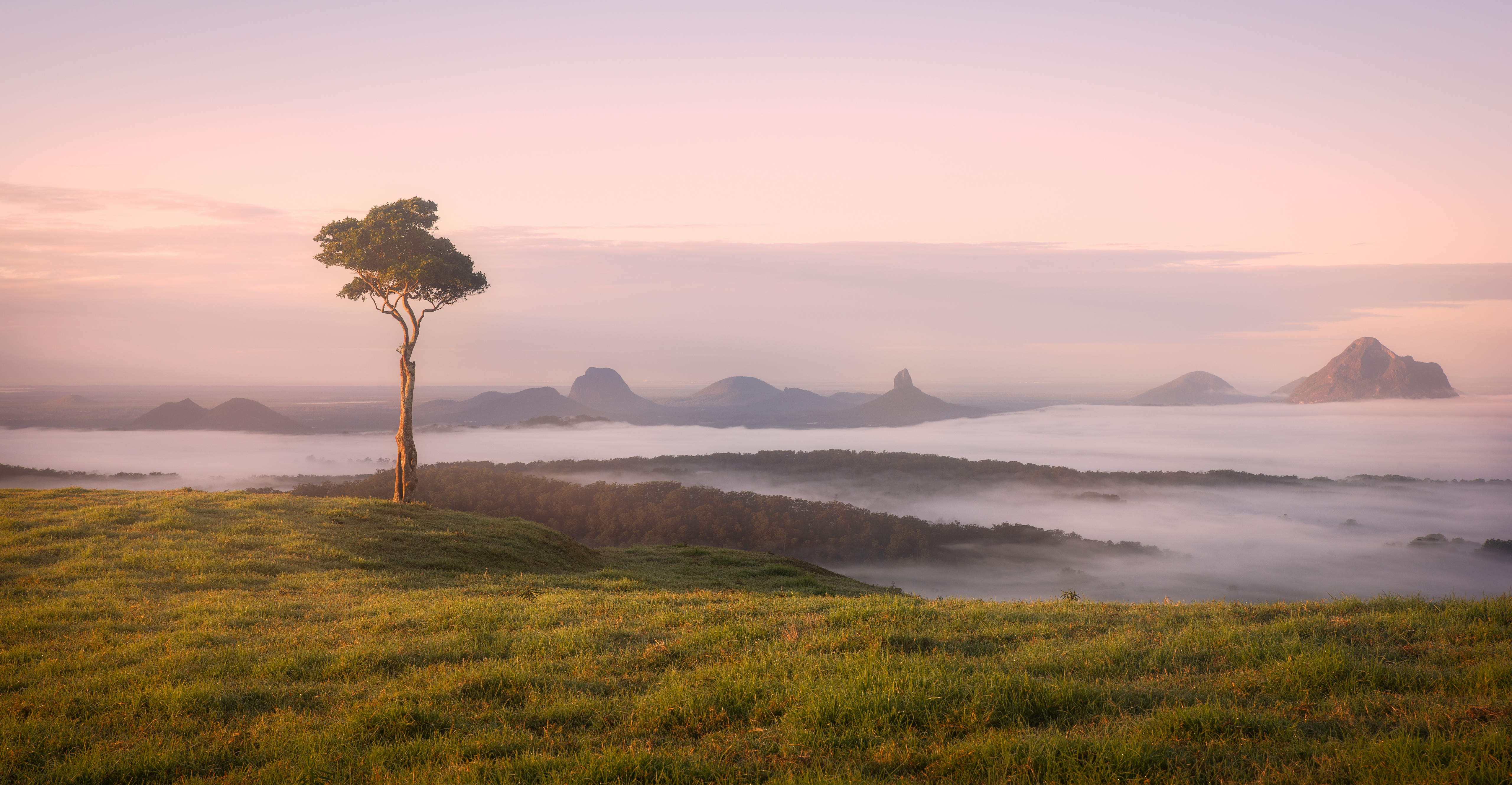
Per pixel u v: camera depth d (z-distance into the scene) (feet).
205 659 38.60
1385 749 20.27
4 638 44.45
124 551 73.72
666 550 135.23
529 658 36.50
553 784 21.25
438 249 138.21
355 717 26.99
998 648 34.58
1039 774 20.53
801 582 104.42
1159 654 31.24
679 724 26.11
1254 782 19.69
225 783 22.97
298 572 72.69
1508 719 21.91
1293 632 32.78
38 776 23.95
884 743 23.03
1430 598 39.32
